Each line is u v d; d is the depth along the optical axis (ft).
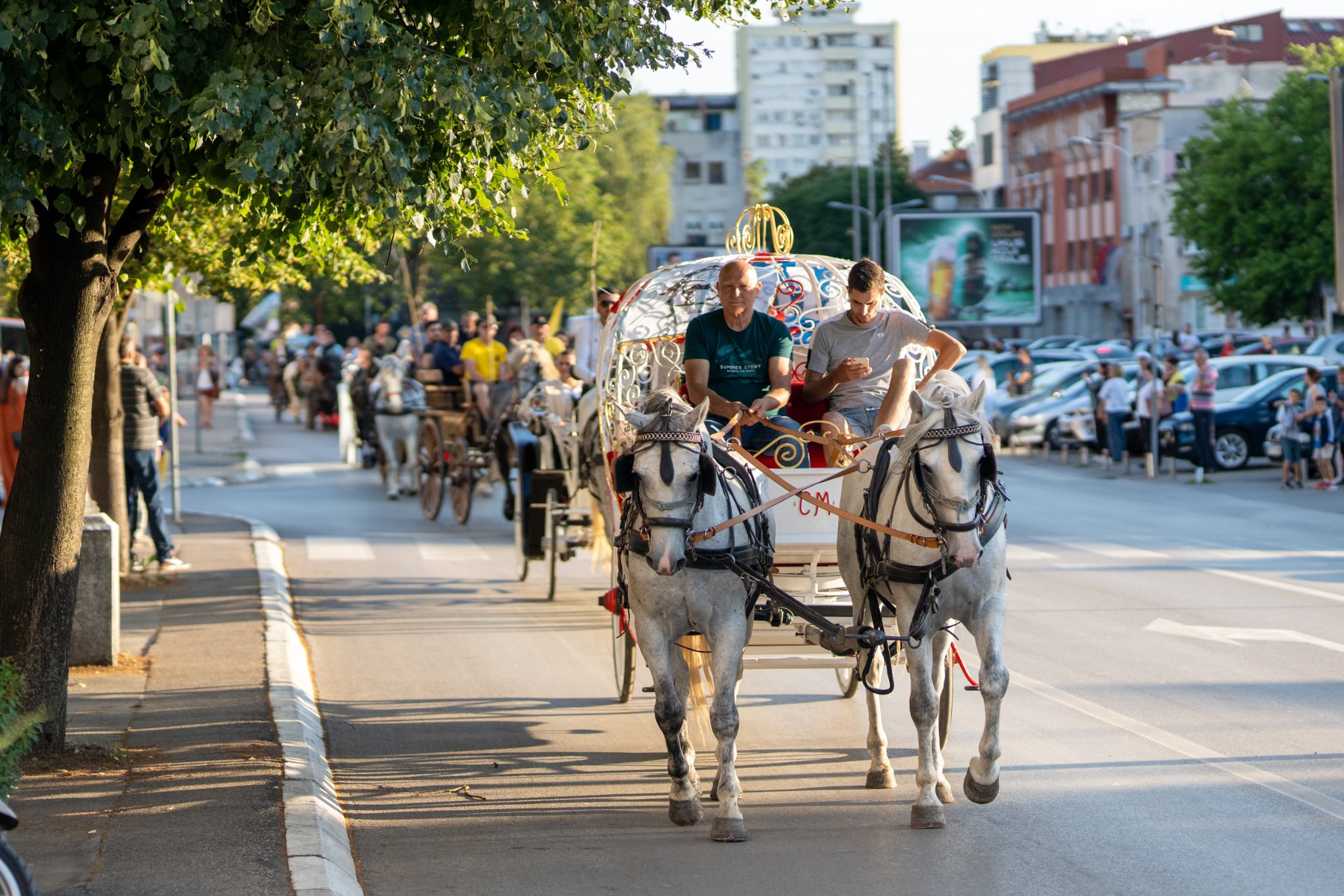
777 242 38.06
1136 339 211.00
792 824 26.25
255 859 22.66
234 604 48.29
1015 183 326.24
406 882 23.40
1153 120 262.67
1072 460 115.44
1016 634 44.27
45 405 28.66
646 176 279.28
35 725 23.49
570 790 28.81
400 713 35.55
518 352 66.08
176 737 30.60
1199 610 48.14
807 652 31.22
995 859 23.98
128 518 58.70
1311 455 91.86
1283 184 185.06
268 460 121.29
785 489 30.35
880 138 552.00
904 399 29.40
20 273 49.21
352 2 23.32
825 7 34.68
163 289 54.49
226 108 23.24
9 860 18.11
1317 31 337.11
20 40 22.90
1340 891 22.12
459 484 77.30
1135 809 26.55
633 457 25.31
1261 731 32.12
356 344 161.89
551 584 52.54
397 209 24.93
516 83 25.85
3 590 28.53
